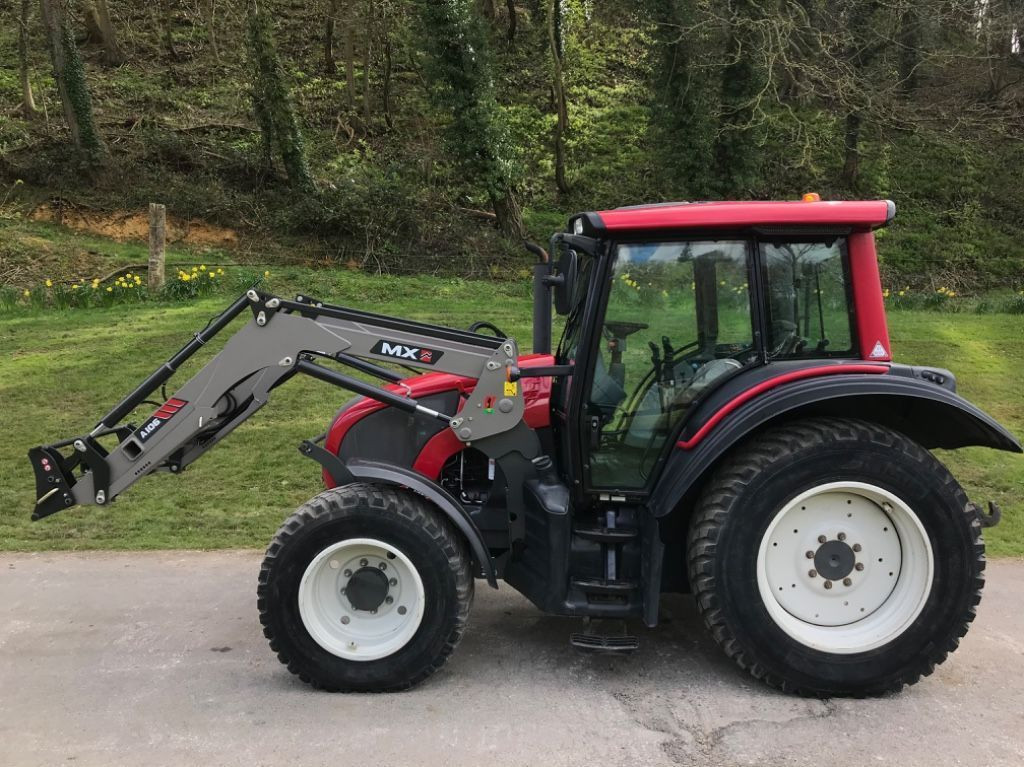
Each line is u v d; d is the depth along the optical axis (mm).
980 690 3418
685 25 19484
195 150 20844
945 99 23000
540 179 24406
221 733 3076
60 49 18625
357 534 3352
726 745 2986
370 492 3418
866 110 18984
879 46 19172
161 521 5734
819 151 25062
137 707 3281
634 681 3488
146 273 15367
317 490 6422
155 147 20469
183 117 22453
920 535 3291
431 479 3812
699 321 3510
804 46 18688
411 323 3715
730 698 3336
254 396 3715
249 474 6727
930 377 3541
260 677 3553
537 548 3586
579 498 3600
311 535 3342
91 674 3572
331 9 25391
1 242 16203
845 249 3500
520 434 3637
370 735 3057
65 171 18844
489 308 13617
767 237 3467
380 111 25438
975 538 3293
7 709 3266
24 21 20688
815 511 3369
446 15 19734
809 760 2896
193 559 5047
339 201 19812
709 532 3295
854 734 3062
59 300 12609
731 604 3291
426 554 3352
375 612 3467
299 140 20234
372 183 20797
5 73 23344
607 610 3441
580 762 2883
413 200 20688
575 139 26094
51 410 8094
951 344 11219
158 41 26422
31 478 6555
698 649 3801
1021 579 4770
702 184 20578
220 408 3709
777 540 3365
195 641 3918
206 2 26750
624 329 3520
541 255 4195
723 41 19766
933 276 21719
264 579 3369
